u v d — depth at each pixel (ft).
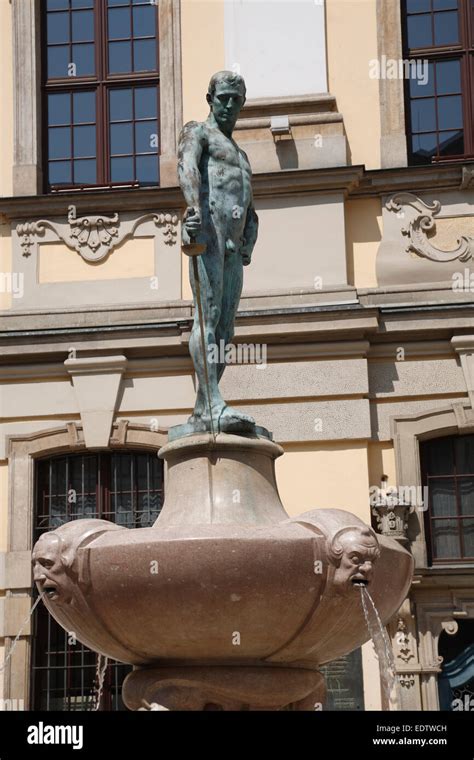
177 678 27.20
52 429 52.19
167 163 54.75
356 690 46.91
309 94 53.88
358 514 49.57
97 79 57.00
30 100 56.13
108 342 52.16
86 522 27.30
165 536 25.84
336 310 50.47
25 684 50.03
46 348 52.34
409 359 51.19
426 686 48.16
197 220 28.04
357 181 52.49
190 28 55.77
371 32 54.54
